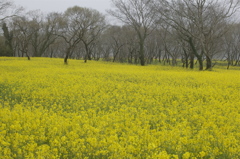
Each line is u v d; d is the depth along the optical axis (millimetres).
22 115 8883
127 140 6945
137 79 21172
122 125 8094
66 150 6453
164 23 40062
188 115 10188
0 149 6086
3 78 18953
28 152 6250
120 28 64375
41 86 16172
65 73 23797
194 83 19484
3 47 64438
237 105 11953
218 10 34562
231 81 20438
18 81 17781
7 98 13031
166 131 7332
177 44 47406
